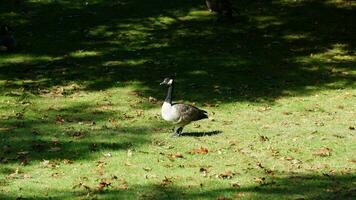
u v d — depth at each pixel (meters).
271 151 14.34
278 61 24.94
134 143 14.98
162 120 17.31
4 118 17.03
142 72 23.03
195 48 26.44
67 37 27.47
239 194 11.48
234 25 29.92
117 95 20.11
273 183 12.13
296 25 30.09
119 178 12.35
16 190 11.60
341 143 15.07
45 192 11.51
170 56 25.25
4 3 31.89
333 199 11.23
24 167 13.02
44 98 19.50
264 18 31.12
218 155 14.02
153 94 20.36
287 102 19.62
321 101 19.78
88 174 12.60
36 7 31.44
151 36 28.08
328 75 23.16
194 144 14.90
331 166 13.30
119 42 27.09
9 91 20.09
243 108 18.89
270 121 17.36
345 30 29.36
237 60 24.89
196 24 29.98
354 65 24.55
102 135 15.59
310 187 11.91
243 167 13.14
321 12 32.09
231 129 16.44
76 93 20.23
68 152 14.11
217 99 19.84
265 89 21.19
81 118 17.33
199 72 23.17
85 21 29.73
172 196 11.35
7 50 25.20
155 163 13.38
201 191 11.64
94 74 22.61
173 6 32.56
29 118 17.16
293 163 13.45
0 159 13.44
